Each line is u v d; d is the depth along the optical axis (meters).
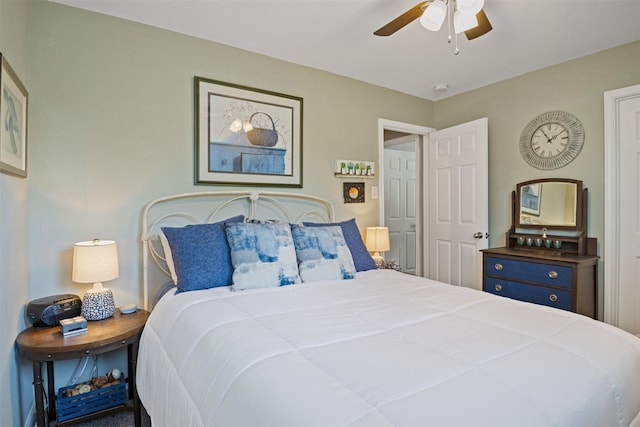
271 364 1.02
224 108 2.60
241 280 1.95
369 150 3.43
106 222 2.19
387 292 1.91
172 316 1.64
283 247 2.13
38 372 1.62
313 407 0.80
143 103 2.31
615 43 2.60
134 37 2.28
